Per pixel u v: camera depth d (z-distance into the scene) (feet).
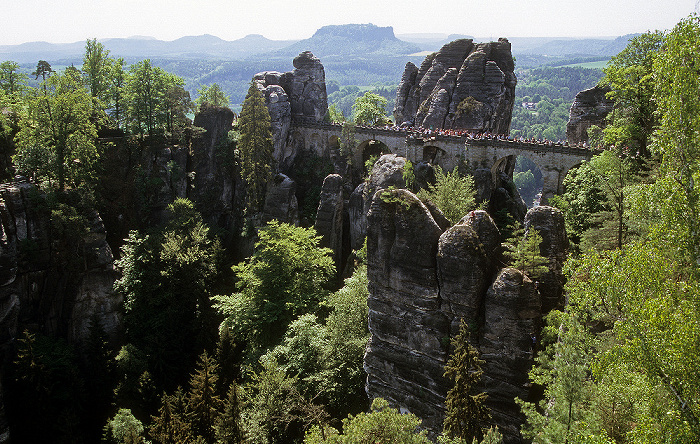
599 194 177.78
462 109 291.38
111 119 322.14
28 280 222.28
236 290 270.67
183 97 321.32
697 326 70.74
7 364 199.52
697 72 79.71
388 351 144.87
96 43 323.57
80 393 194.70
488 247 133.18
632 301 81.20
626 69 178.81
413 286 137.59
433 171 241.55
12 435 185.88
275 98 325.21
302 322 172.24
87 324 229.25
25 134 243.60
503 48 313.32
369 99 384.88
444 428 111.75
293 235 218.18
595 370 85.05
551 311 119.96
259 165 299.79
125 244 278.87
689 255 78.89
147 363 209.56
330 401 152.56
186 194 313.12
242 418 150.41
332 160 333.01
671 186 81.41
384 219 141.28
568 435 86.38
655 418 73.97
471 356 111.34
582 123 258.98
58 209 228.02
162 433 146.82
